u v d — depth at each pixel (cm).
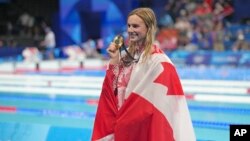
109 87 411
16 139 704
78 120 917
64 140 699
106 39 2122
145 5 2389
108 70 414
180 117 383
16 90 1346
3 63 1967
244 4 2273
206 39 1933
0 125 773
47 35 2231
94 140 409
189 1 2323
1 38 2366
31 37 2416
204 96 1164
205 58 1750
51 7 2662
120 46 411
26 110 1045
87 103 1121
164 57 390
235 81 1391
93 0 2164
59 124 884
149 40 386
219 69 1706
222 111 991
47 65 1836
